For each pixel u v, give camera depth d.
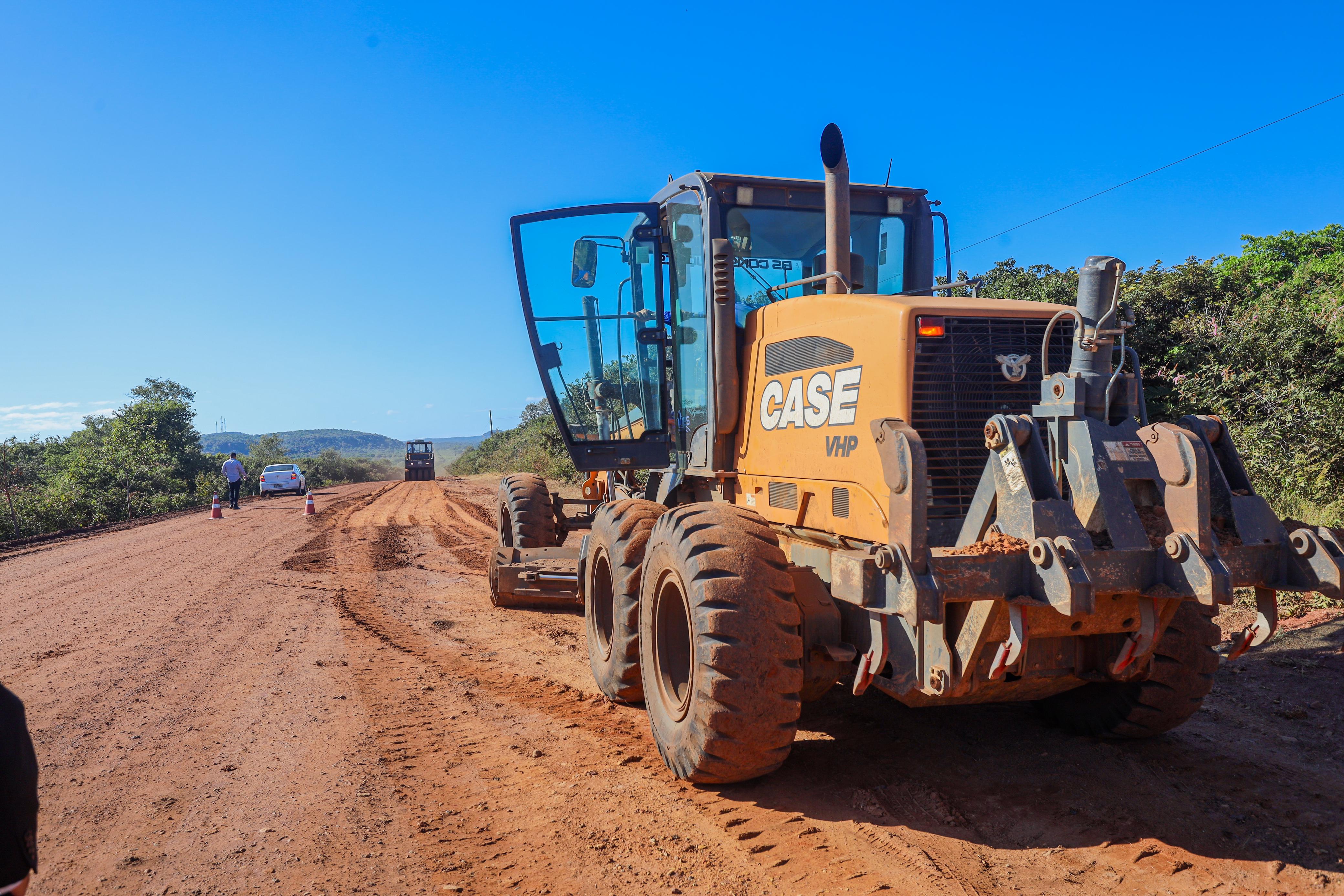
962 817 3.43
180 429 47.09
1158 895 2.80
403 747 4.48
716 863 3.11
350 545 14.02
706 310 5.00
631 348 6.19
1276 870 2.93
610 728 4.71
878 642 3.38
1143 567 2.98
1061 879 2.92
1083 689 4.25
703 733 3.50
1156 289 11.27
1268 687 4.86
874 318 3.69
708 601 3.51
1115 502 3.01
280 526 17.98
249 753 4.45
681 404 5.70
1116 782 3.71
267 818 3.65
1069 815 3.41
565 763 4.19
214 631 7.51
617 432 6.43
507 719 4.92
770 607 3.51
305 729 4.80
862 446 3.71
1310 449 8.61
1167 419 10.33
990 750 4.15
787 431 4.36
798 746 4.29
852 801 3.61
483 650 6.68
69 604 9.12
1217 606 3.31
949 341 3.59
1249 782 3.67
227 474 24.95
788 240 5.28
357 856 3.27
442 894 2.97
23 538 18.02
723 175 5.11
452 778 4.04
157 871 3.20
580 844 3.31
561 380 6.49
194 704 5.36
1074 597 2.81
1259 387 9.56
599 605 5.45
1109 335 3.15
